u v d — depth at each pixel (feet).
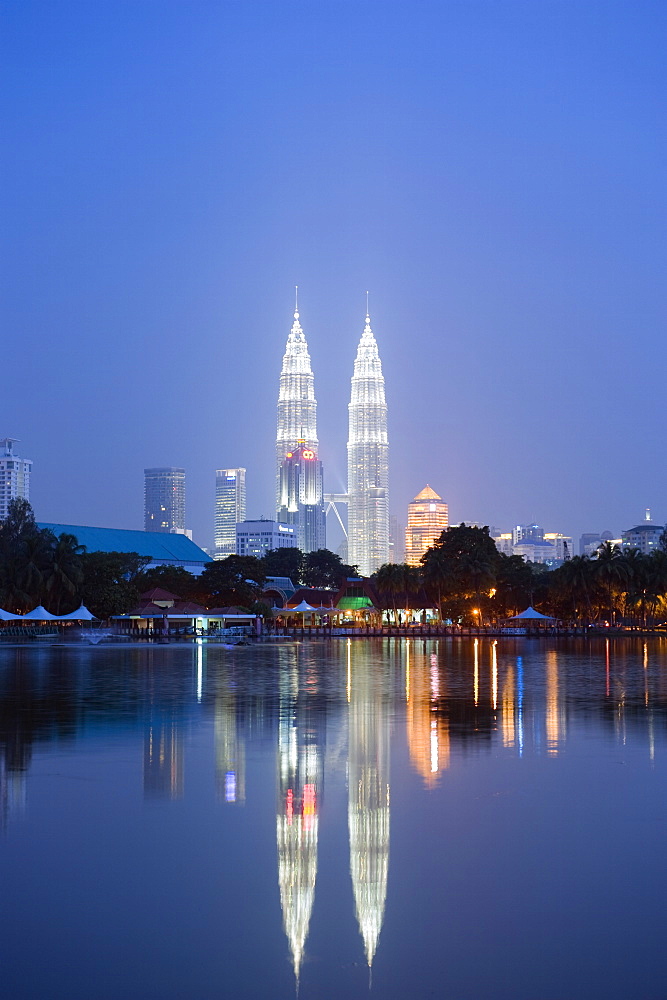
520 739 108.68
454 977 43.19
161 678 208.64
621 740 107.65
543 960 44.80
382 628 563.07
